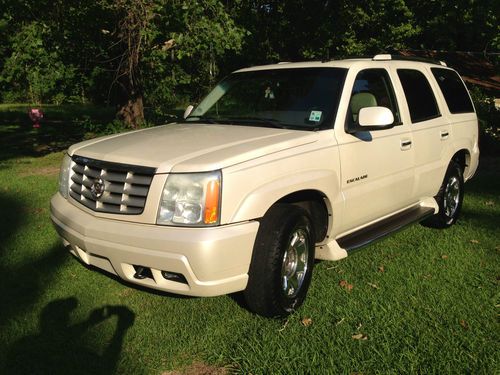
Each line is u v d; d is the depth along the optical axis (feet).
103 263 11.48
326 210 13.08
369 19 52.21
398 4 50.75
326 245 13.34
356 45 52.95
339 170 12.93
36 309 12.26
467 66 90.79
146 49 30.78
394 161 15.01
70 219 11.82
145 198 10.68
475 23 61.26
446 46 101.96
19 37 30.07
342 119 13.28
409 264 15.12
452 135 18.29
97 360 10.18
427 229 18.69
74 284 13.66
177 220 10.34
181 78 38.45
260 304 11.28
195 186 10.31
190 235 10.13
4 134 49.08
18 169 30.42
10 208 21.12
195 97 42.45
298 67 15.15
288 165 11.57
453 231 18.44
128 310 12.25
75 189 12.39
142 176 10.84
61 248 16.30
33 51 29.50
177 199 10.35
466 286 13.55
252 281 11.12
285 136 12.26
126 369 9.89
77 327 11.43
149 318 11.85
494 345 10.59
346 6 45.83
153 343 10.79
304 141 12.21
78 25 31.04
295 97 14.23
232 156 10.77
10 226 18.62
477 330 11.18
